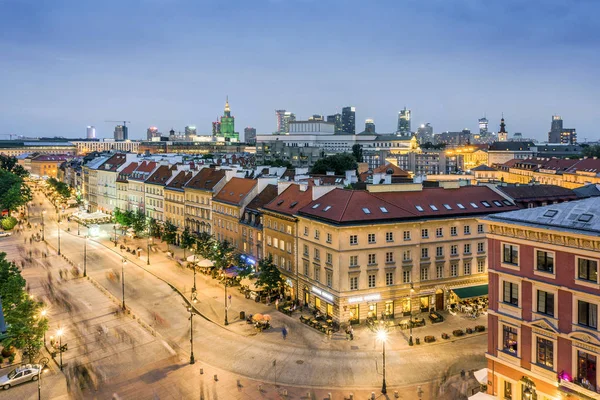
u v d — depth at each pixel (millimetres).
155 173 157000
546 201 89750
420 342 65500
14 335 57281
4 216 162625
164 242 135000
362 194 77125
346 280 70500
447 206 79812
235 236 105750
